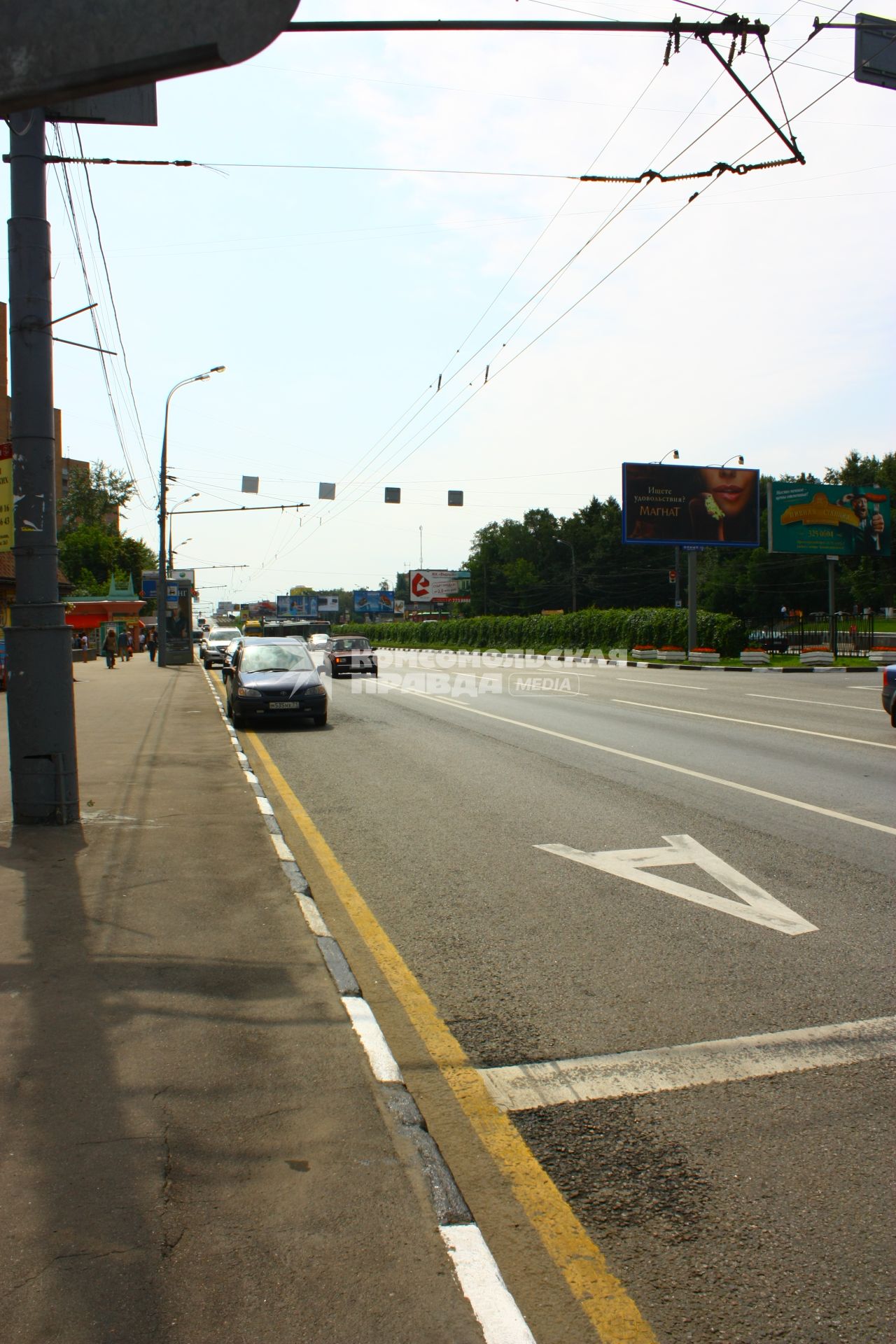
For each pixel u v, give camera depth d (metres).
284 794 9.78
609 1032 3.98
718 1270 2.50
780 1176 2.94
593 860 6.84
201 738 13.74
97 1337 2.13
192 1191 2.68
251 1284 2.32
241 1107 3.15
